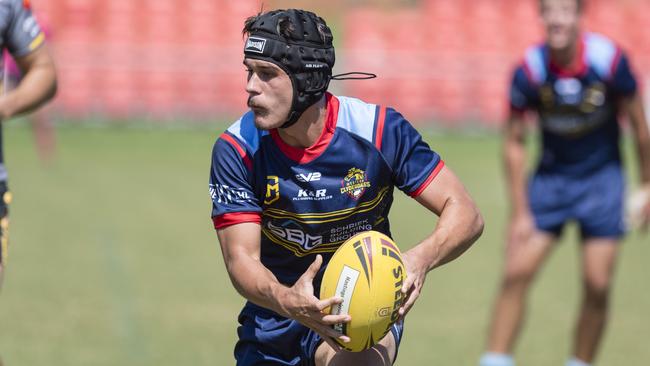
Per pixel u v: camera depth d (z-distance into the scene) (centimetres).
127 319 2838
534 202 2370
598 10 8325
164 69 7644
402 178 1383
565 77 2292
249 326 1511
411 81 7731
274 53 1259
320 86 1294
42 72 1783
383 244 1306
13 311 2888
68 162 5825
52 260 3550
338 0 10931
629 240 4256
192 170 5716
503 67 7700
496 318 2289
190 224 4275
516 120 2341
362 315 1280
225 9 8294
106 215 4391
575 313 3055
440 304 3130
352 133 1347
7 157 5903
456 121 7694
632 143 6962
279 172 1350
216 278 3378
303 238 1393
